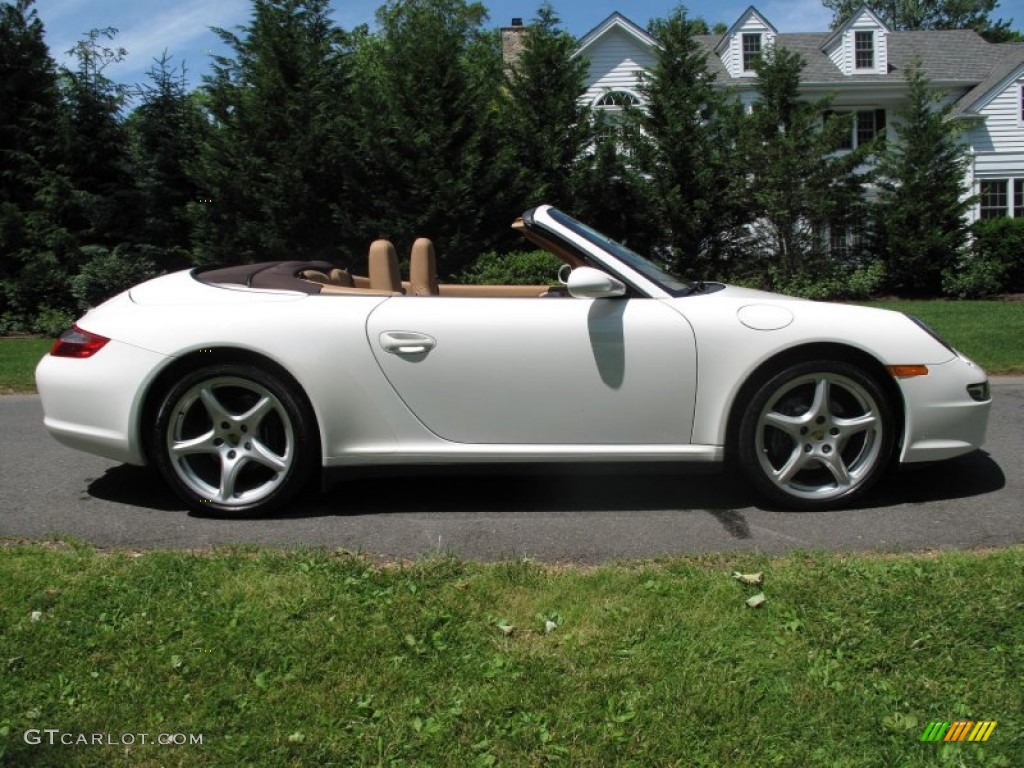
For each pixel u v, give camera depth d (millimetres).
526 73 17031
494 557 3271
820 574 2904
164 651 2408
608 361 3682
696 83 17672
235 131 14383
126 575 2912
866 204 18594
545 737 2039
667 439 3756
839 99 25281
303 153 14016
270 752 2000
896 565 2984
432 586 2838
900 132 18625
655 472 3797
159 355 3666
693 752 1991
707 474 3846
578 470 3791
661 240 17594
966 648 2410
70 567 3010
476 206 15031
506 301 3783
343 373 3664
